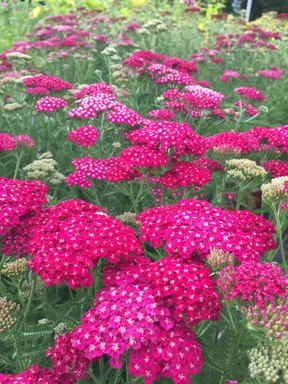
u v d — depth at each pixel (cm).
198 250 19
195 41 83
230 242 19
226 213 22
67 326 21
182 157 33
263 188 23
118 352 16
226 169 29
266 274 17
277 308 16
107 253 18
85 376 18
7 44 79
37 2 100
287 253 36
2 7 91
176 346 16
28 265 21
